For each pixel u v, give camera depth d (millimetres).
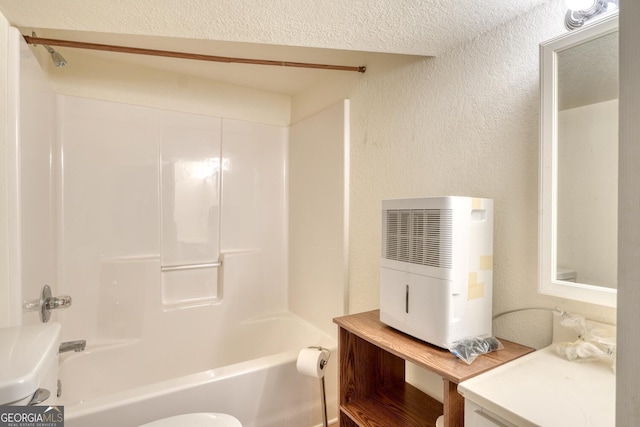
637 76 455
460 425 885
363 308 1815
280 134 2574
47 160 1636
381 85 1711
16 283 1158
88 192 1938
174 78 2178
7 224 1146
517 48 1127
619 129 472
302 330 2244
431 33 1249
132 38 1644
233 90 2379
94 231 1955
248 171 2461
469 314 1049
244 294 2428
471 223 1055
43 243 1543
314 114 2256
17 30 1168
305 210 2352
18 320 1161
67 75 1880
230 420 1056
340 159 1971
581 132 958
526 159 1100
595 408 690
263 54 1829
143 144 2092
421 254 1089
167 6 1069
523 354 1006
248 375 1480
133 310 2049
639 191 450
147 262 2092
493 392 757
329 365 1776
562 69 996
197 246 2279
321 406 1694
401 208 1178
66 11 1095
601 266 920
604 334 907
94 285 1953
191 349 2207
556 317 1017
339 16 1132
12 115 1152
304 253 2361
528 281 1100
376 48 1360
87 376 1873
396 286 1188
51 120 1739
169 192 2180
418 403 1339
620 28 475
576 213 969
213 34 1260
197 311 2240
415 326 1106
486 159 1218
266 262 2533
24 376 669
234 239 2412
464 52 1301
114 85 2002
